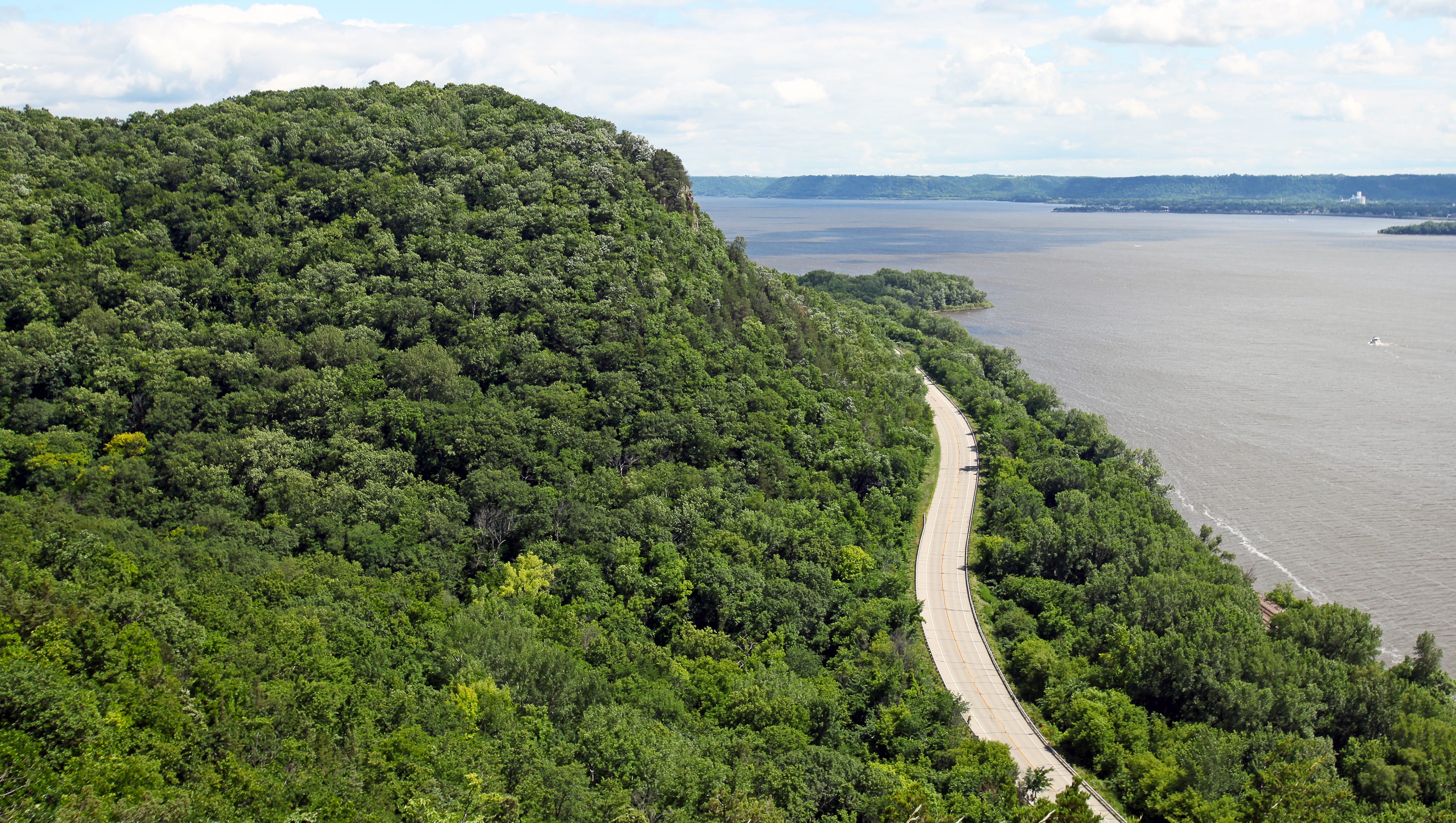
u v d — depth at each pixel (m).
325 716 86.06
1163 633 139.50
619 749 91.94
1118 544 165.38
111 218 191.75
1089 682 130.25
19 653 78.19
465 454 153.25
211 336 171.62
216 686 84.19
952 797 97.31
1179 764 109.00
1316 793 100.94
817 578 144.38
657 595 135.00
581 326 184.25
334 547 131.75
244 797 71.94
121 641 85.12
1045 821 89.31
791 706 108.12
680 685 112.69
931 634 143.12
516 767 84.75
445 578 129.88
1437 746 113.75
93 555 106.62
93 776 66.50
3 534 109.31
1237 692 121.12
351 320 177.62
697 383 183.25
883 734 112.81
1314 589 182.62
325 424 155.62
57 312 170.25
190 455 144.62
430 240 193.50
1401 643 165.62
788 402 197.62
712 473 166.38
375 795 76.75
